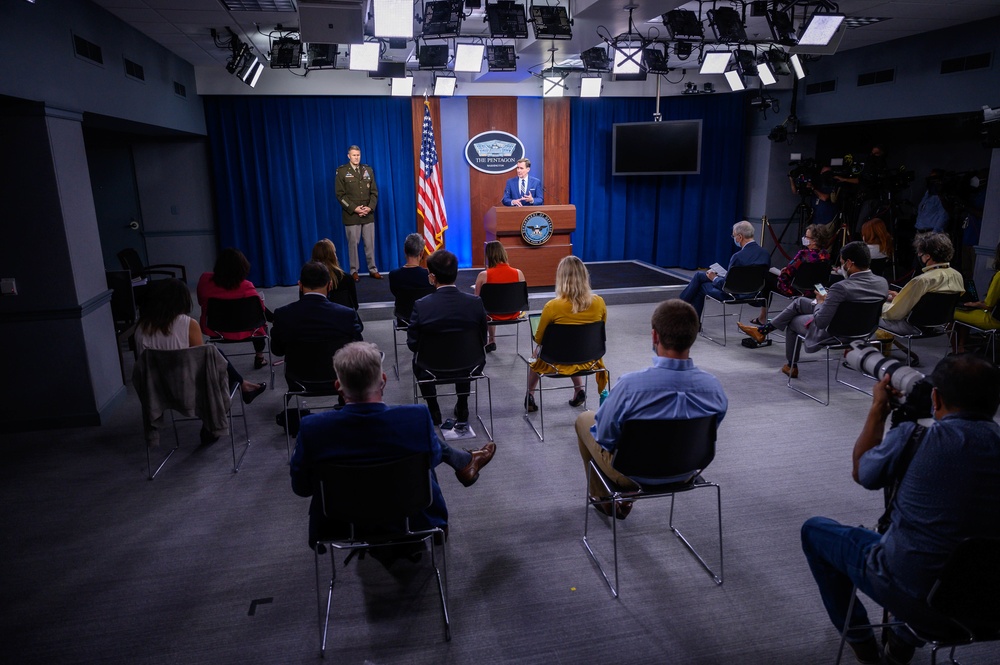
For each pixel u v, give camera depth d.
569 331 3.74
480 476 3.50
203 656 2.25
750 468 3.56
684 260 10.23
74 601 2.55
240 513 3.20
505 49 6.87
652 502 3.23
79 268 4.23
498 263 4.84
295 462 2.07
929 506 1.58
